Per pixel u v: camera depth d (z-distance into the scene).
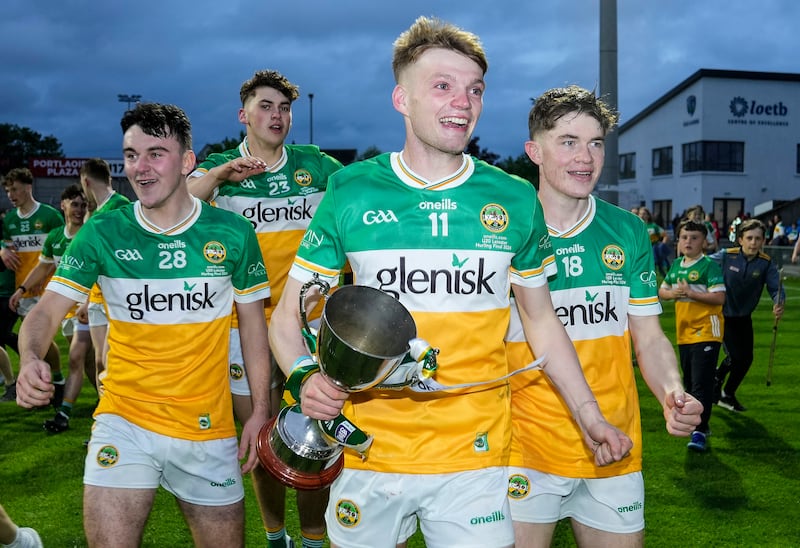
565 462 3.07
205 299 3.29
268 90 4.92
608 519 3.09
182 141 3.25
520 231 2.57
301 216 5.09
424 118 2.43
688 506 5.02
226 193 5.05
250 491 5.48
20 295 7.83
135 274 3.24
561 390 2.69
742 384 8.79
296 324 2.57
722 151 46.53
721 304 6.31
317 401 2.27
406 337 2.22
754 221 7.45
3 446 6.43
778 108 46.44
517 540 3.14
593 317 3.14
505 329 2.59
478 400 2.53
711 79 45.94
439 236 2.49
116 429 3.18
